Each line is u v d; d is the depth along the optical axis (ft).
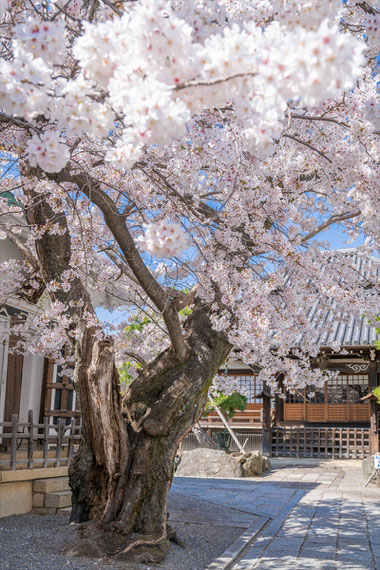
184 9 9.86
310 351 25.79
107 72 8.36
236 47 7.30
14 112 8.23
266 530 23.95
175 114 7.42
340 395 66.64
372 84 16.15
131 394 20.63
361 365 59.98
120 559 17.03
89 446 20.24
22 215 25.58
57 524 21.63
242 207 17.53
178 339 19.39
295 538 22.18
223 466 45.73
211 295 18.75
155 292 17.85
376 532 23.31
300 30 6.59
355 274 25.00
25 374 31.58
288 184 19.97
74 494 20.33
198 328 21.44
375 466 39.27
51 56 8.57
